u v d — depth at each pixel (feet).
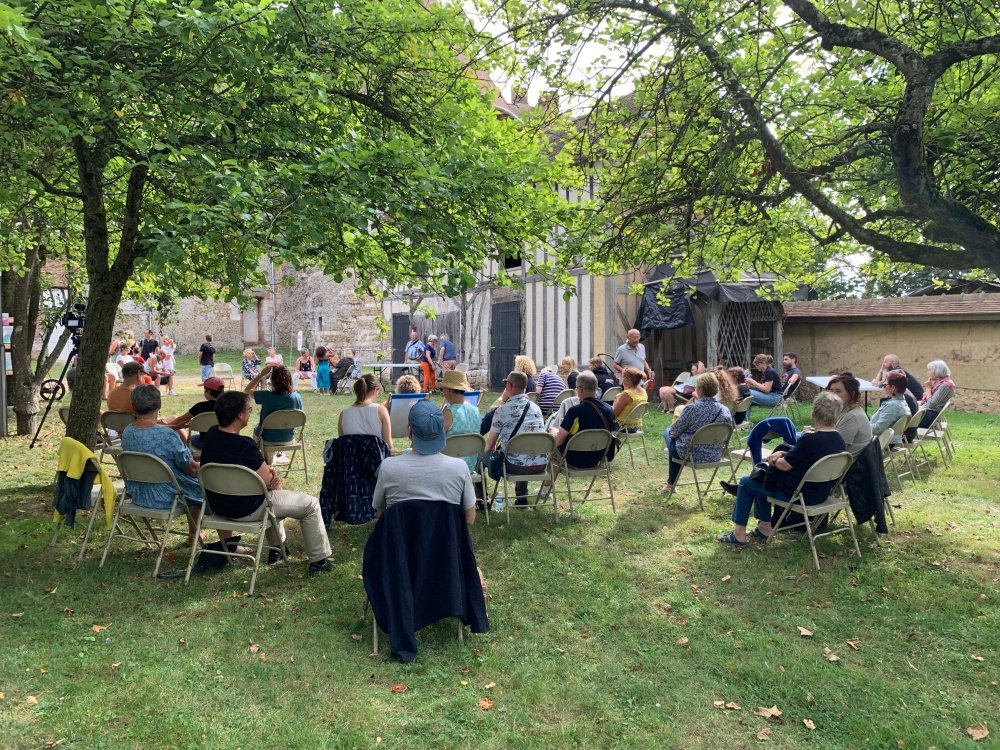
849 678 11.19
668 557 16.58
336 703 10.30
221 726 9.61
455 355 52.75
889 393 22.11
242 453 14.66
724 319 48.03
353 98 18.81
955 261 16.21
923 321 45.14
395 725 9.80
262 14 13.82
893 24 18.76
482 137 19.74
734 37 17.69
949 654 11.98
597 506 20.98
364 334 77.36
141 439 15.17
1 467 25.59
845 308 48.96
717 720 10.12
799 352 51.52
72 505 16.35
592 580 15.19
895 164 14.58
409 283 21.53
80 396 19.56
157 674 10.89
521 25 17.57
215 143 16.75
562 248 21.09
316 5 16.58
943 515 19.77
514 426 19.04
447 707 10.27
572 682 11.03
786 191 18.28
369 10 17.90
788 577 15.29
